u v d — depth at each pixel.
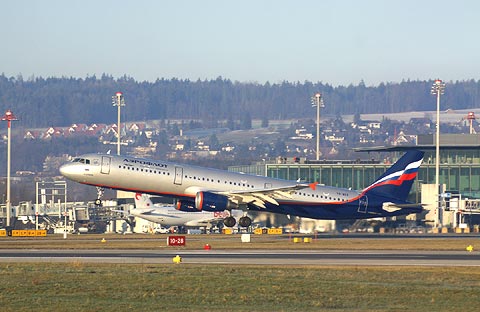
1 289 131.25
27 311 112.12
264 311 114.38
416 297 127.69
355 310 116.31
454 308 118.44
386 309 117.31
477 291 133.62
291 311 114.94
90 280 142.62
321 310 116.19
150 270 158.38
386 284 142.00
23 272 154.50
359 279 148.50
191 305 118.75
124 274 151.38
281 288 135.25
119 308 115.00
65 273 152.88
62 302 119.56
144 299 123.44
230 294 128.88
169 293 129.00
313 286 138.25
